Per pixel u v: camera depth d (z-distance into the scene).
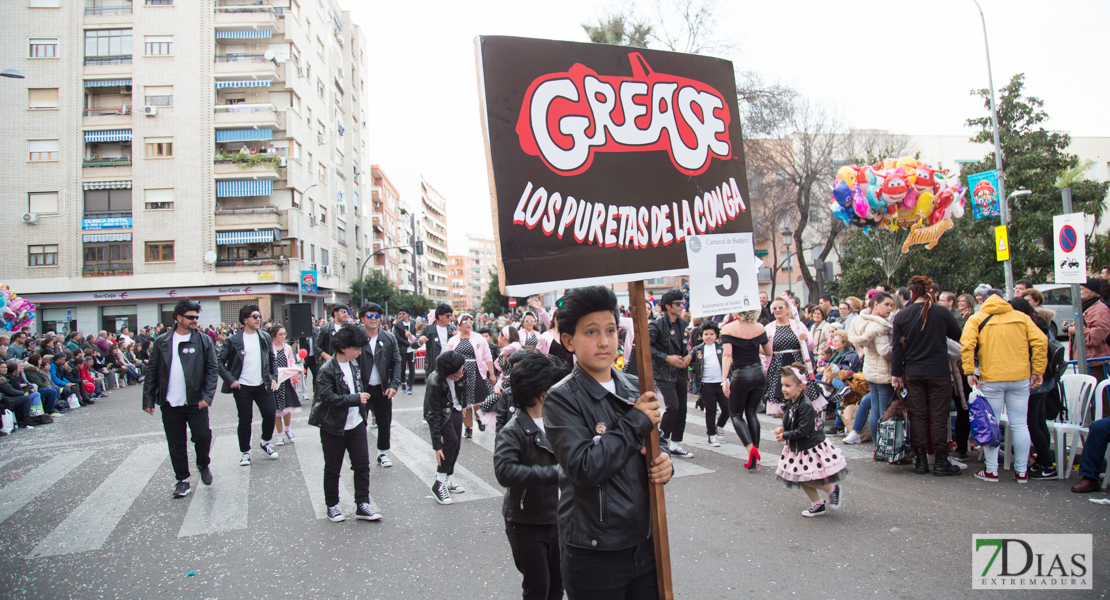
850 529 4.44
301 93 35.31
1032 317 6.18
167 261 32.12
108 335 19.81
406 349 12.37
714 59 2.63
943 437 5.71
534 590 3.11
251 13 32.62
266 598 3.69
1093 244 19.77
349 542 4.58
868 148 26.27
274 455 7.53
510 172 2.10
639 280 2.33
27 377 11.86
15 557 4.44
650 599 2.26
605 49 2.33
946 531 4.32
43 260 31.88
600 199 2.26
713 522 4.71
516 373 3.11
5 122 31.80
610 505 2.13
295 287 35.09
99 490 6.21
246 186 32.62
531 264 2.11
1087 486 5.03
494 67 2.11
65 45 32.09
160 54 32.34
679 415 6.89
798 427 4.69
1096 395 5.45
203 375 6.12
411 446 7.96
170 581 3.97
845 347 8.17
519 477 2.95
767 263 43.34
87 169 31.98
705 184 2.53
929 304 5.77
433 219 111.69
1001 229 14.62
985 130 23.27
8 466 7.61
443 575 3.94
